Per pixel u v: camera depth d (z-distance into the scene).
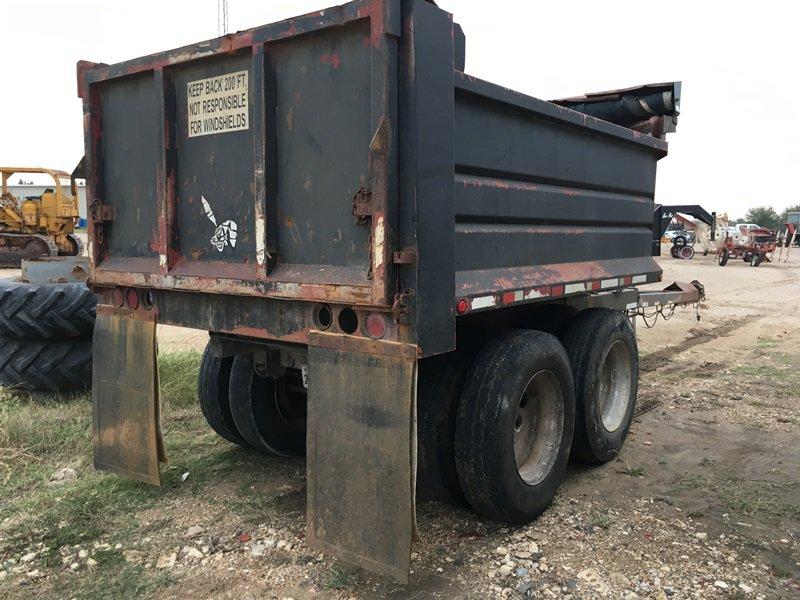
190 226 3.69
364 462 2.97
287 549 3.50
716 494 4.32
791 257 36.12
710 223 9.71
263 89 3.17
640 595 3.12
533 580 3.23
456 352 3.68
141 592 3.12
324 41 3.00
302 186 3.15
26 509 3.94
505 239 3.75
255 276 3.30
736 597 3.11
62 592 3.13
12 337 5.97
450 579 3.23
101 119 4.13
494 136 3.61
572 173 4.46
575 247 4.59
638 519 3.92
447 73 2.96
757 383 7.37
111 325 4.12
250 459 4.79
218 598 3.07
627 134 5.08
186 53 3.50
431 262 2.91
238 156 3.42
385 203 2.76
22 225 22.38
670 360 8.70
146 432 3.94
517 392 3.56
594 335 4.56
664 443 5.34
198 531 3.68
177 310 3.77
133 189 3.99
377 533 2.94
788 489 4.43
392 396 2.87
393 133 2.78
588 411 4.50
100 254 4.14
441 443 3.64
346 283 2.93
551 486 3.96
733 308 14.30
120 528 3.73
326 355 3.07
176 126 3.70
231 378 4.57
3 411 5.41
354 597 3.07
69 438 4.99
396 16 2.73
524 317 4.48
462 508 3.96
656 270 5.73
